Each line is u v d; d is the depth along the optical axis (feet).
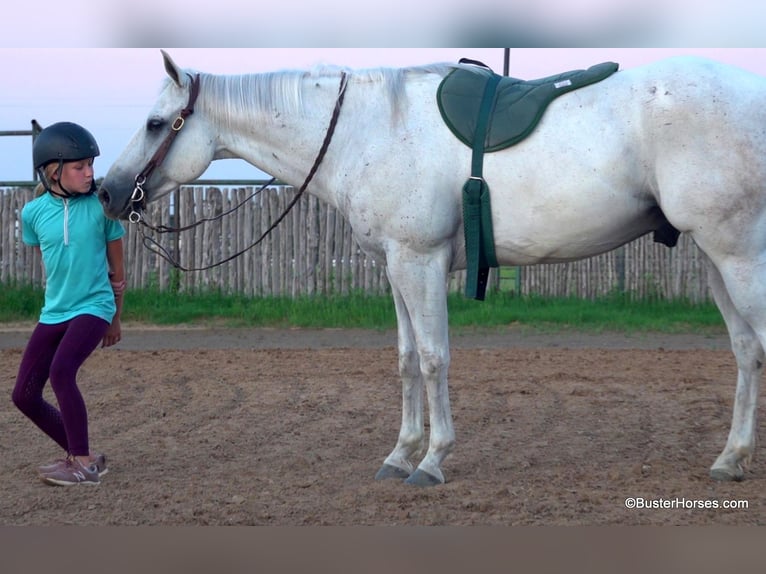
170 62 16.96
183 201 42.80
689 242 42.22
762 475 16.78
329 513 15.02
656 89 14.82
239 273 43.27
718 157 14.44
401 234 15.72
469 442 20.04
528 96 15.48
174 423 22.21
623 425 21.44
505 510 14.93
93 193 17.40
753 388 16.31
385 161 15.78
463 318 40.06
